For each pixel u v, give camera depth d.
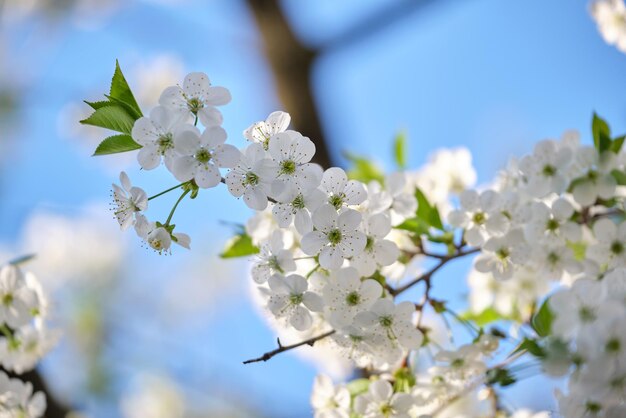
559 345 0.58
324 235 0.61
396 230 0.68
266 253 0.63
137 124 0.59
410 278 0.70
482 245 0.66
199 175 0.59
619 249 0.64
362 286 0.62
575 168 0.65
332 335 0.62
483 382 0.63
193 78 0.60
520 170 0.66
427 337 0.67
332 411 0.64
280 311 0.62
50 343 0.71
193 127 0.59
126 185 0.61
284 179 0.60
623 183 0.66
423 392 0.65
